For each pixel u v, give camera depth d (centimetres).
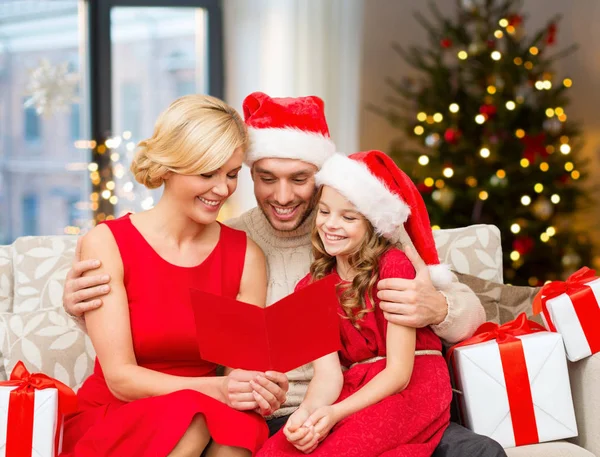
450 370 185
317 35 467
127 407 155
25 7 447
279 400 159
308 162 185
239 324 155
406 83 452
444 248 224
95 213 445
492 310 211
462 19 422
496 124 388
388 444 159
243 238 187
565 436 177
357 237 177
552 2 471
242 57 464
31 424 154
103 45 448
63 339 198
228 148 166
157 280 173
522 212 388
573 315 180
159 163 167
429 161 397
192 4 457
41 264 209
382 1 482
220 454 156
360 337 177
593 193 442
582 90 454
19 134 458
